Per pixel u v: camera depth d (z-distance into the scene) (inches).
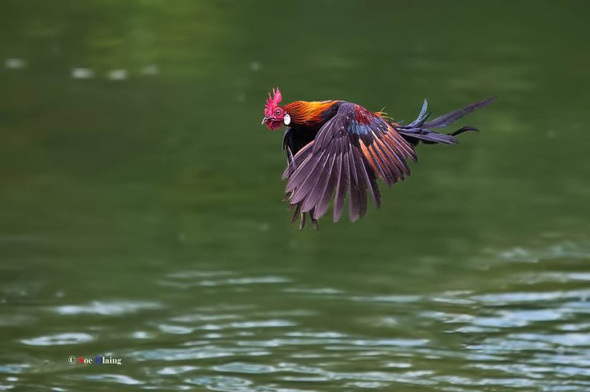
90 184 642.8
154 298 508.7
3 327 477.1
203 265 545.0
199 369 441.7
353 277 533.0
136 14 960.9
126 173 660.1
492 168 674.8
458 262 549.6
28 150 689.6
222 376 434.6
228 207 617.0
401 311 497.4
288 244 573.9
